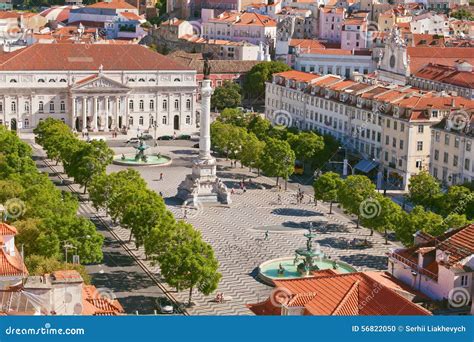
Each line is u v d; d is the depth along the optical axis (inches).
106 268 7194.9
